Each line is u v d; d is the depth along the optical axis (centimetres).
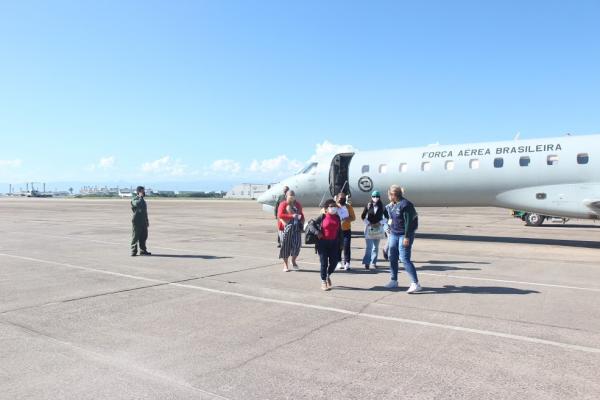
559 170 1416
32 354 510
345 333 582
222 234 1975
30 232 2030
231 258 1238
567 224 2620
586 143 1399
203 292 819
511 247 1489
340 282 910
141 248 1297
